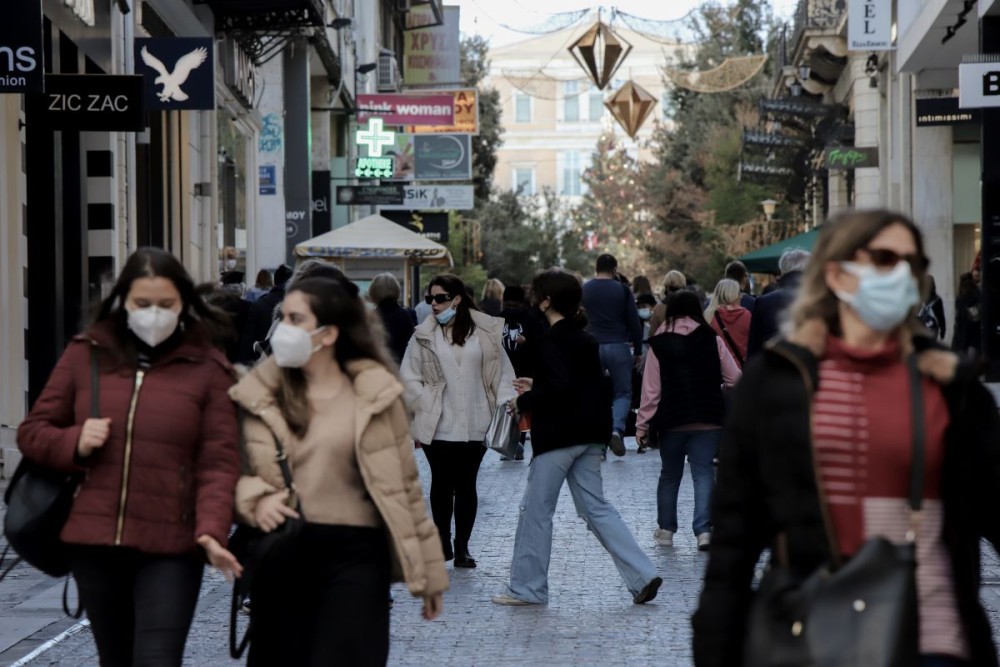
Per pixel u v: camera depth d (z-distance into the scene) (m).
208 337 10.06
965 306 50.69
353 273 52.12
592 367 17.12
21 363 30.41
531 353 17.23
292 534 9.45
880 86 71.06
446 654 14.52
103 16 36.69
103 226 37.78
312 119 79.88
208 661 14.21
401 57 119.25
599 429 17.06
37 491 9.70
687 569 19.59
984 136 44.19
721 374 21.47
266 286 36.69
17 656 14.33
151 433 9.70
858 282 7.03
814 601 6.60
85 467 9.73
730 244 100.81
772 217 100.25
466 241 117.06
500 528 23.53
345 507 9.66
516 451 19.75
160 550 9.66
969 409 7.05
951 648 6.94
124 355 9.82
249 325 26.28
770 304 21.83
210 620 16.30
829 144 72.94
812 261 7.29
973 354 7.11
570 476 17.25
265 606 9.83
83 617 16.17
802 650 6.64
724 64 69.88
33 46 23.94
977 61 37.16
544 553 17.17
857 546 6.99
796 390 7.10
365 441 9.62
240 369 10.16
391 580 9.91
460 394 19.69
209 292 10.04
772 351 7.18
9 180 30.08
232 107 57.12
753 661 6.87
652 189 122.94
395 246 51.03
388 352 10.02
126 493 9.66
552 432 16.98
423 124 77.00
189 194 48.72
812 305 7.23
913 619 6.49
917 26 55.66
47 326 33.25
